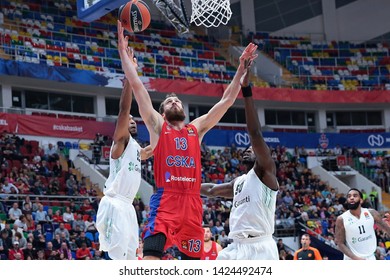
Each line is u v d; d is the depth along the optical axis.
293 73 37.62
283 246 20.77
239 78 6.51
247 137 33.19
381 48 39.53
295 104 35.31
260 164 6.69
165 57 34.28
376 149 35.09
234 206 6.89
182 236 5.96
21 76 27.34
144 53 33.88
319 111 36.16
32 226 19.39
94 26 33.91
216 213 22.91
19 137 26.94
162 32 35.84
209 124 6.38
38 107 29.69
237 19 39.53
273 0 40.03
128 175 7.43
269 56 38.03
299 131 35.91
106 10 9.20
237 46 37.41
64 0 34.00
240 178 6.97
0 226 17.83
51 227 19.80
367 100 34.88
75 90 30.33
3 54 28.59
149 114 6.07
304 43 39.22
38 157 25.20
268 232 6.79
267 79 36.84
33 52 29.56
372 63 38.75
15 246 16.69
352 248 9.16
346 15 40.34
